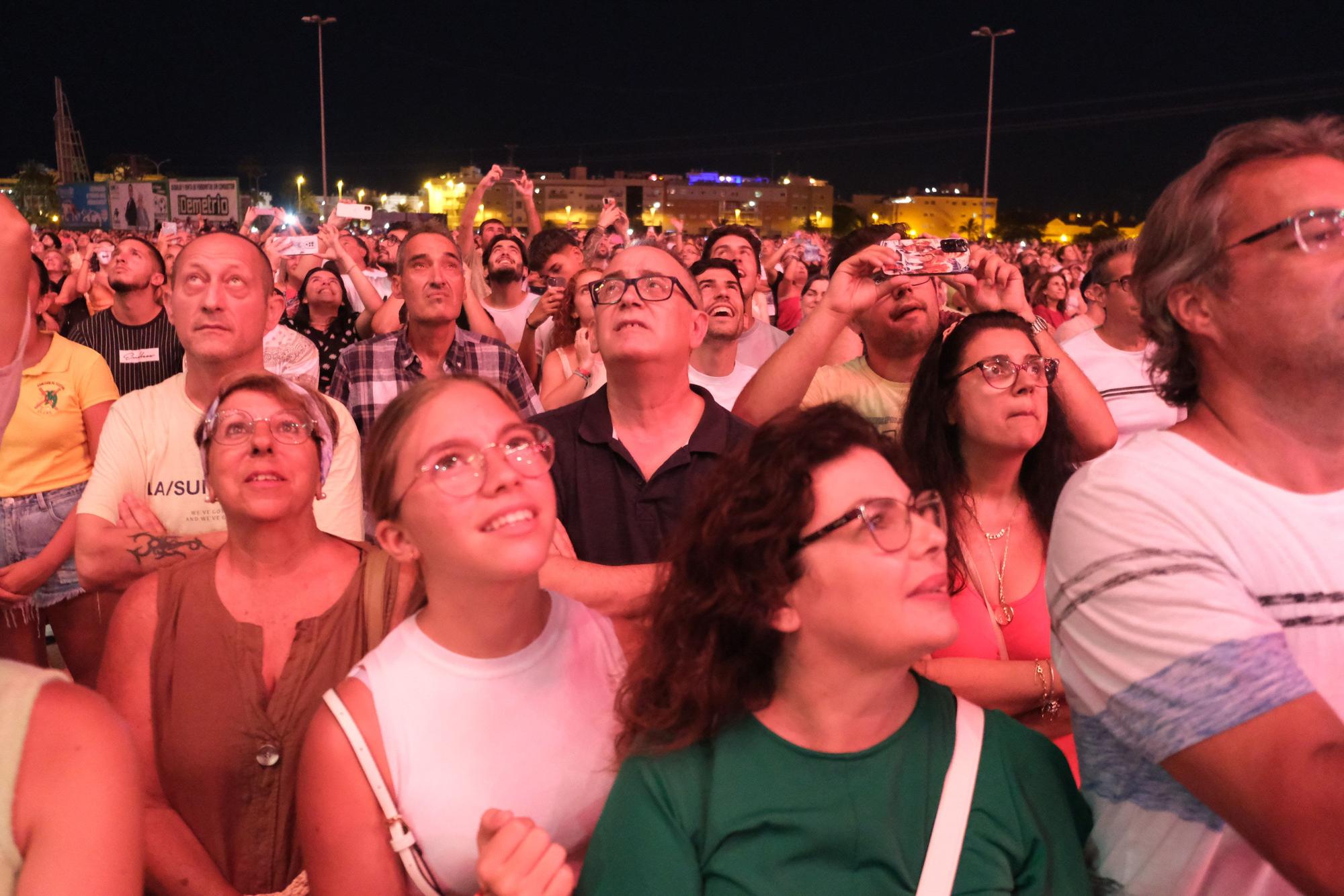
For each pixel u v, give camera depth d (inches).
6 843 39.5
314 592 81.0
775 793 54.0
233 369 108.7
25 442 136.3
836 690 55.2
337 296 246.5
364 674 63.6
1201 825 50.4
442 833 60.9
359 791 60.7
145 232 1227.9
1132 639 48.6
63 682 42.8
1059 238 3764.8
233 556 81.4
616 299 101.7
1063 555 54.2
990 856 53.3
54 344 140.2
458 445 60.1
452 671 62.7
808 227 4709.6
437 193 4746.6
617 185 4963.1
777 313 335.0
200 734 76.4
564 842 64.6
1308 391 48.7
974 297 120.3
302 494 80.5
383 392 160.6
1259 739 44.1
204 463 81.1
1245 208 49.1
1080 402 103.2
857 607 52.7
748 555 54.9
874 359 134.9
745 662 57.3
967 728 56.9
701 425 104.9
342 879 60.9
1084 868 55.1
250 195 2637.8
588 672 67.6
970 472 98.7
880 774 54.4
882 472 54.9
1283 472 50.3
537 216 329.1
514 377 169.5
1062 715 89.4
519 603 63.2
